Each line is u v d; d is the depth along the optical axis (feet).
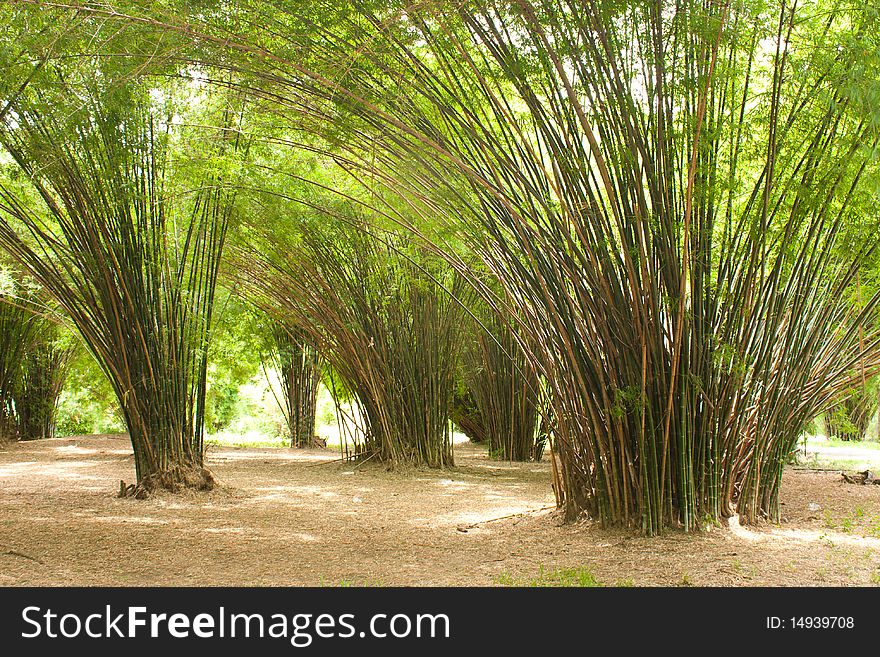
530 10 14.25
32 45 17.74
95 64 20.13
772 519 18.83
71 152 21.76
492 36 15.74
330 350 35.70
